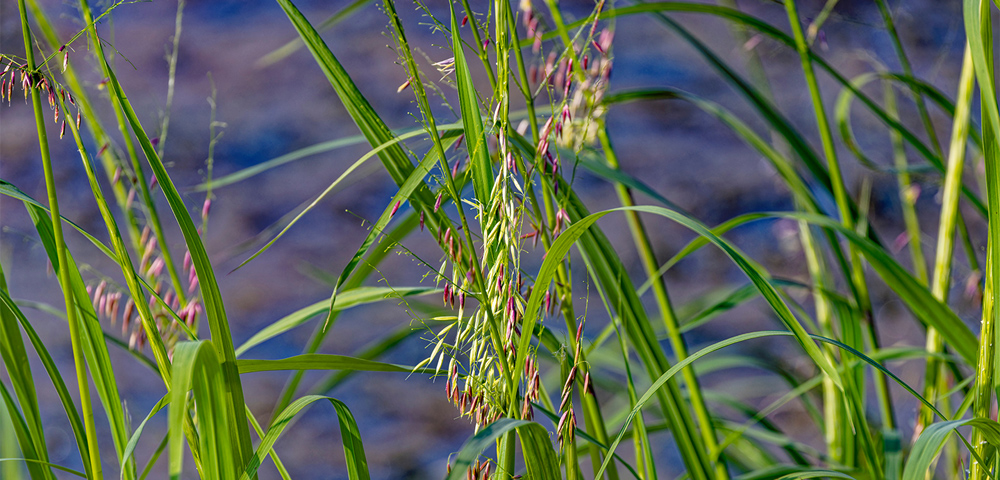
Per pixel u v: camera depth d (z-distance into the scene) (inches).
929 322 91.1
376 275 253.4
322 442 221.5
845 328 98.7
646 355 94.7
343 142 92.7
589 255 93.1
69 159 266.2
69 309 82.7
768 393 214.7
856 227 97.8
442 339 84.4
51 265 86.0
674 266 267.6
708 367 119.3
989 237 84.0
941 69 271.7
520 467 188.5
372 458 217.0
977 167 113.3
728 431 111.8
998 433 81.9
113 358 232.5
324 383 98.8
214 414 80.5
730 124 99.4
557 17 90.0
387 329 249.1
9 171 262.5
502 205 83.0
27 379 85.9
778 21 279.4
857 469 89.2
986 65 81.7
